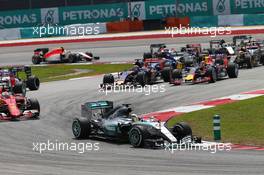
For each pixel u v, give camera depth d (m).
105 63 147.88
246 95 82.06
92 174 42.66
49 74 133.12
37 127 68.56
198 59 105.88
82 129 60.22
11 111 72.94
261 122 63.56
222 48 113.94
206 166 44.31
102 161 48.09
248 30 185.00
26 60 169.62
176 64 102.44
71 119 73.75
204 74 96.88
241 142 55.16
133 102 83.69
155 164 45.94
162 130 54.38
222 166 44.06
